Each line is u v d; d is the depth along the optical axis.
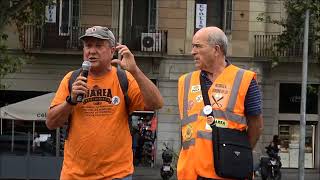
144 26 24.69
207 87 4.15
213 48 4.15
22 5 17.36
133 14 24.67
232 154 3.94
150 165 24.09
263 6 24.75
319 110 25.25
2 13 16.88
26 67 23.97
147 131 24.19
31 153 16.23
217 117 4.04
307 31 16.83
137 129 24.11
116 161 4.50
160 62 24.33
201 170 4.01
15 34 23.69
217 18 25.00
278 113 25.03
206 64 4.16
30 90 24.02
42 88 24.06
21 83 23.97
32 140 16.44
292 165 25.28
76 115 4.53
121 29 22.19
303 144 16.06
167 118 24.25
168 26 24.58
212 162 3.98
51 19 23.89
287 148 25.28
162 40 24.25
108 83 4.54
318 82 24.84
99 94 4.52
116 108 4.53
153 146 24.16
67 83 4.61
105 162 4.47
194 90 4.18
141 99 4.56
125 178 4.52
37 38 23.73
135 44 24.52
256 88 4.13
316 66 24.78
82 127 4.50
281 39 21.11
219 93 4.10
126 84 4.57
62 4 24.03
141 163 24.09
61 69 24.14
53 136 16.80
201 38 4.17
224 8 24.78
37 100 15.64
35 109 15.57
